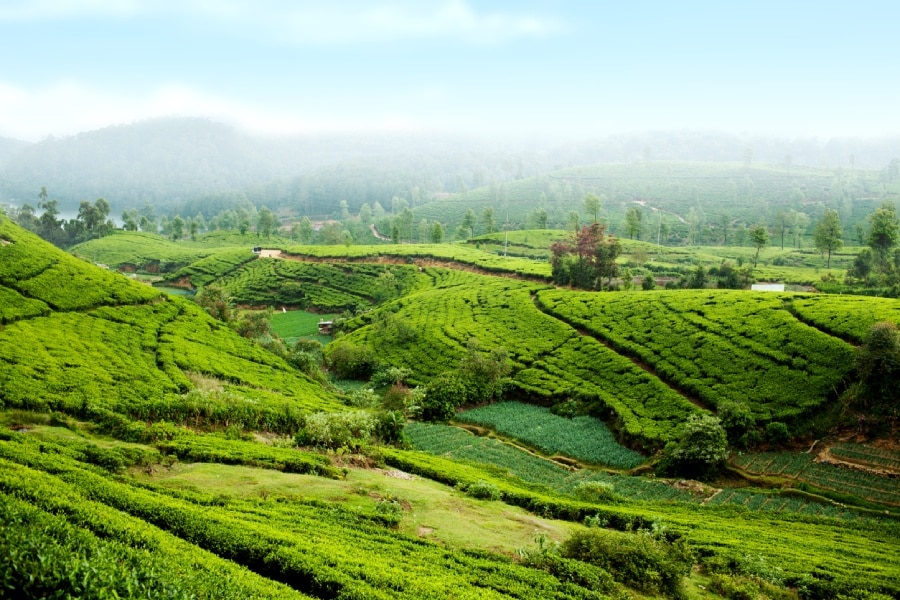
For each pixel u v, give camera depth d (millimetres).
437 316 103062
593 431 63281
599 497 45281
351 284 142000
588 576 24812
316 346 99062
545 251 173875
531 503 40156
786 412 55469
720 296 82875
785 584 29281
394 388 70812
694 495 48531
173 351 58281
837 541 37250
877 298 72312
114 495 21328
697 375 65500
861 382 54656
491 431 65188
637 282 130875
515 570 24203
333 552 21297
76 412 37500
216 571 16812
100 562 13805
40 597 12219
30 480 19156
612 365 73000
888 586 28156
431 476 42688
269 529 22266
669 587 26219
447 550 25953
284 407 48781
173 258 180125
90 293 65500
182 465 32062
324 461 38250
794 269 147750
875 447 50812
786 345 64438
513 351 84000
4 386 37344
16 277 61938
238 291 145375
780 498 46750
